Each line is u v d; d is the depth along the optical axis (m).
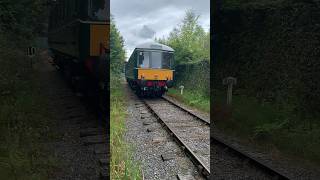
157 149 9.38
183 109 16.14
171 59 22.58
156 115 14.55
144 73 22.03
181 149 9.35
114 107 15.41
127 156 7.99
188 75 29.06
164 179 7.31
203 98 21.73
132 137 10.77
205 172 7.35
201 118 13.34
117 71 39.94
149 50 22.14
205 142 10.03
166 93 26.94
